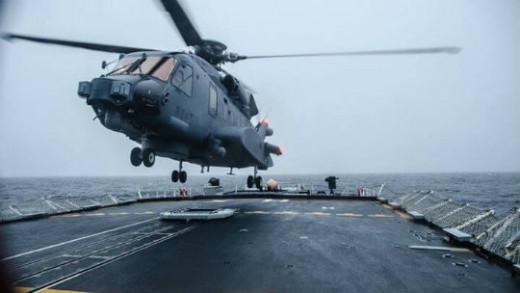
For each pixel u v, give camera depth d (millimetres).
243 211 15352
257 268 6355
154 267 6477
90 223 12883
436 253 7559
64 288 5332
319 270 6211
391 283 5496
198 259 7055
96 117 10070
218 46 14188
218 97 13734
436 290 5172
